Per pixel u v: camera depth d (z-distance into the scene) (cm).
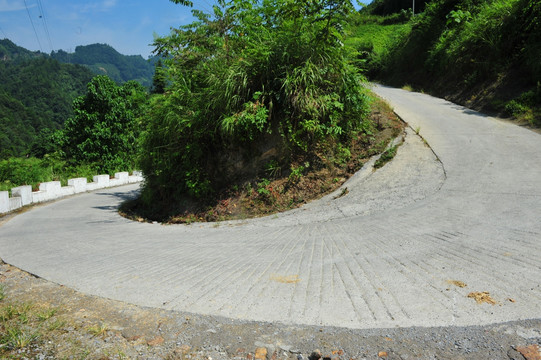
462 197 606
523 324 218
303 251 428
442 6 2488
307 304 266
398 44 3031
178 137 948
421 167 812
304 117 871
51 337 234
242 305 272
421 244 399
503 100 1290
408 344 207
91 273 377
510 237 389
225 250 473
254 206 823
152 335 234
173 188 1005
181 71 976
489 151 855
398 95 1850
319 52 880
